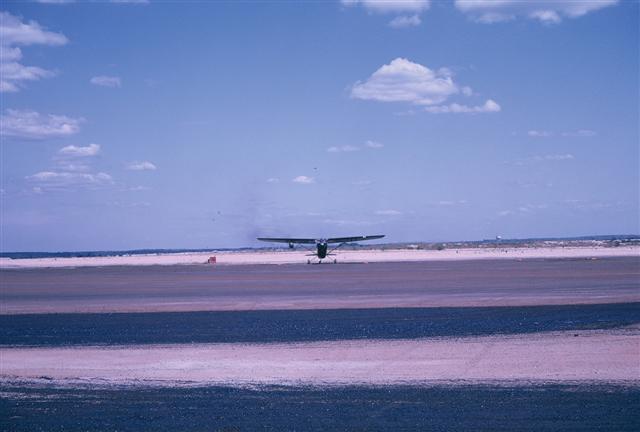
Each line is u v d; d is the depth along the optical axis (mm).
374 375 14836
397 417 11352
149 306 32156
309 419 11344
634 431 10336
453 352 17344
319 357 17156
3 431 10969
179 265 97125
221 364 16484
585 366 15164
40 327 24734
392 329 21984
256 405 12391
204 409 12156
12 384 14516
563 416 11188
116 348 19281
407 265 76062
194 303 33250
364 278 51188
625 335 19359
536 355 16594
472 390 13203
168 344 19828
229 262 104375
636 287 36906
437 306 28953
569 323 22328
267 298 35219
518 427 10625
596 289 36094
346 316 26062
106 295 40219
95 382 14633
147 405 12539
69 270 86812
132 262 116688
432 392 13117
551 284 40500
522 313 25594
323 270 67000
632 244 176750
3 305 34906
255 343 19656
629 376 14086
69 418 11688
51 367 16469
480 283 42688
